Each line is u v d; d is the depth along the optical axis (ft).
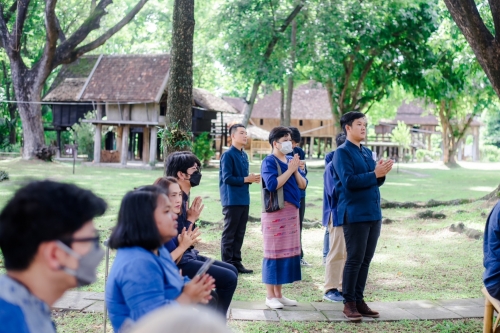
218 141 141.38
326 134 159.22
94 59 117.91
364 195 18.03
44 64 89.35
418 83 94.38
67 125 111.55
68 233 5.96
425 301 20.81
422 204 48.57
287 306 19.88
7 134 127.44
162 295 9.75
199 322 3.63
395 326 17.90
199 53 98.48
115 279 9.87
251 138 139.64
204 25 98.07
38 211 5.90
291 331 17.22
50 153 92.48
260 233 35.81
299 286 23.31
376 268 26.76
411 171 110.63
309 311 19.27
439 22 90.79
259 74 82.23
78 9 100.63
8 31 89.61
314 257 29.17
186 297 10.28
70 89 109.40
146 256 9.94
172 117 30.60
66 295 20.27
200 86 144.46
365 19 85.92
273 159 19.48
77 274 6.02
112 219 38.50
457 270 26.27
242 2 81.41
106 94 97.86
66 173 78.59
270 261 19.39
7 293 5.78
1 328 5.55
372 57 95.86
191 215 15.81
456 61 67.97
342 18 81.92
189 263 14.75
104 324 15.26
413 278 24.85
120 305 9.88
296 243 19.63
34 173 76.18
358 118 18.28
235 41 84.02
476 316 18.97
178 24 30.35
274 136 19.61
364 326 17.85
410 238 34.32
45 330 5.89
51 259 5.95
